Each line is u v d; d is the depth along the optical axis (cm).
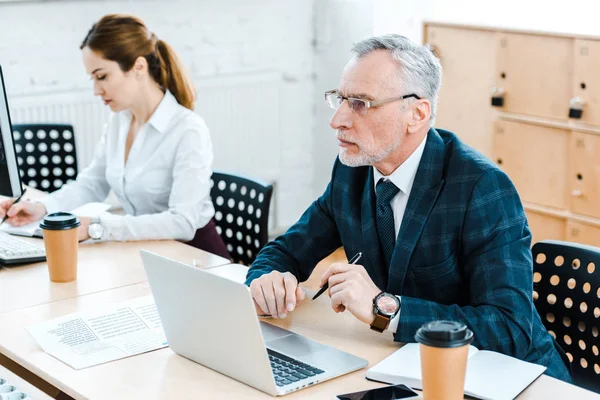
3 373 163
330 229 208
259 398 147
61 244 203
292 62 452
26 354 166
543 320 200
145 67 263
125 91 261
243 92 431
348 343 170
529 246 182
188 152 262
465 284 188
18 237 239
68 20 379
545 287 199
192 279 151
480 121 365
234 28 427
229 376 155
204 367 160
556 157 343
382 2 432
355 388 151
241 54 432
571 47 327
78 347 168
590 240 338
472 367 155
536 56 339
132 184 271
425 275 187
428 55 185
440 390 134
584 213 338
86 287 203
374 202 194
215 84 420
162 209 272
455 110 373
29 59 373
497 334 168
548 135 343
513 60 347
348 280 170
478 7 407
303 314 185
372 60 181
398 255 187
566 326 196
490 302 173
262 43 439
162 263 156
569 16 372
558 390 149
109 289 202
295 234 210
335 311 173
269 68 444
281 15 442
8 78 370
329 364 159
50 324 178
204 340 156
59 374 157
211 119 423
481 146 367
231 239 271
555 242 198
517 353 169
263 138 445
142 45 260
